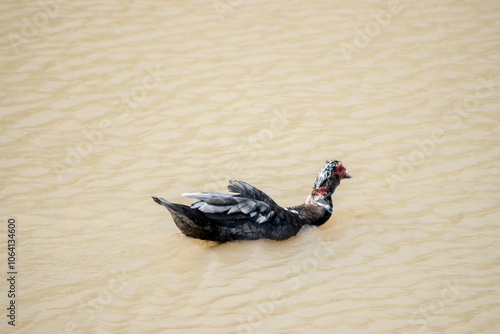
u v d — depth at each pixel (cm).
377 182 1460
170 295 1098
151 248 1226
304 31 2103
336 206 1395
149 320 1036
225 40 2062
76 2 2277
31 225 1298
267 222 1238
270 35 2088
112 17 2181
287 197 1402
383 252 1228
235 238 1231
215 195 1197
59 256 1199
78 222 1313
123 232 1280
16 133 1622
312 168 1505
